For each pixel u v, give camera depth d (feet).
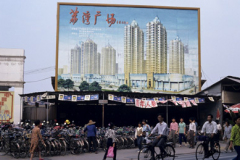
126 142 62.08
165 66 146.10
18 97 116.37
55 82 138.51
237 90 93.71
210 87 93.91
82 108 118.73
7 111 114.62
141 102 77.51
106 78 142.51
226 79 88.17
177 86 145.18
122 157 49.49
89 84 140.87
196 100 86.07
